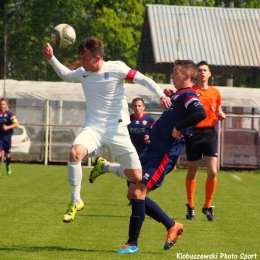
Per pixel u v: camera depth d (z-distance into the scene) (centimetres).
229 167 5197
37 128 5284
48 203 2644
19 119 5253
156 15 6525
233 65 6203
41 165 5166
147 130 2723
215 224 2164
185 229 2036
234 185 3891
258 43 6419
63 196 2934
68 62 6800
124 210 2489
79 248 1631
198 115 1554
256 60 6266
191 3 9000
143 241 1778
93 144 1592
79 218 2228
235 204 2800
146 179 1581
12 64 6419
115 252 1580
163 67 6525
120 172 1722
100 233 1898
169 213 2450
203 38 6397
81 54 1603
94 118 1625
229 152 5175
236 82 6412
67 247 1641
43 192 3116
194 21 6544
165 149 1598
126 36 7481
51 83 5150
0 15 6544
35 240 1747
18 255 1508
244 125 5478
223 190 3528
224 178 4488
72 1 7331
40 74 6481
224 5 9488
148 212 1599
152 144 1625
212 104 2295
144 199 1584
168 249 1631
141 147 2739
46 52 1688
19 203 2627
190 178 2289
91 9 7744
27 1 7062
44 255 1512
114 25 7444
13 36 6475
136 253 1567
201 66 2323
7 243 1691
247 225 2141
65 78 1692
